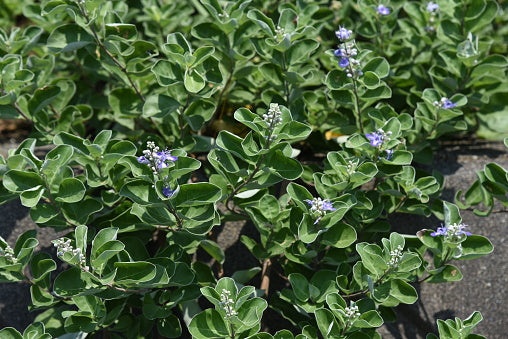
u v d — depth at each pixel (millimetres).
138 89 1203
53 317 1112
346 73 1167
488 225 1211
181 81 1123
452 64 1235
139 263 1037
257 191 1150
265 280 1152
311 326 1075
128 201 1124
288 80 1196
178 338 1139
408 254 1057
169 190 1034
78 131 1239
